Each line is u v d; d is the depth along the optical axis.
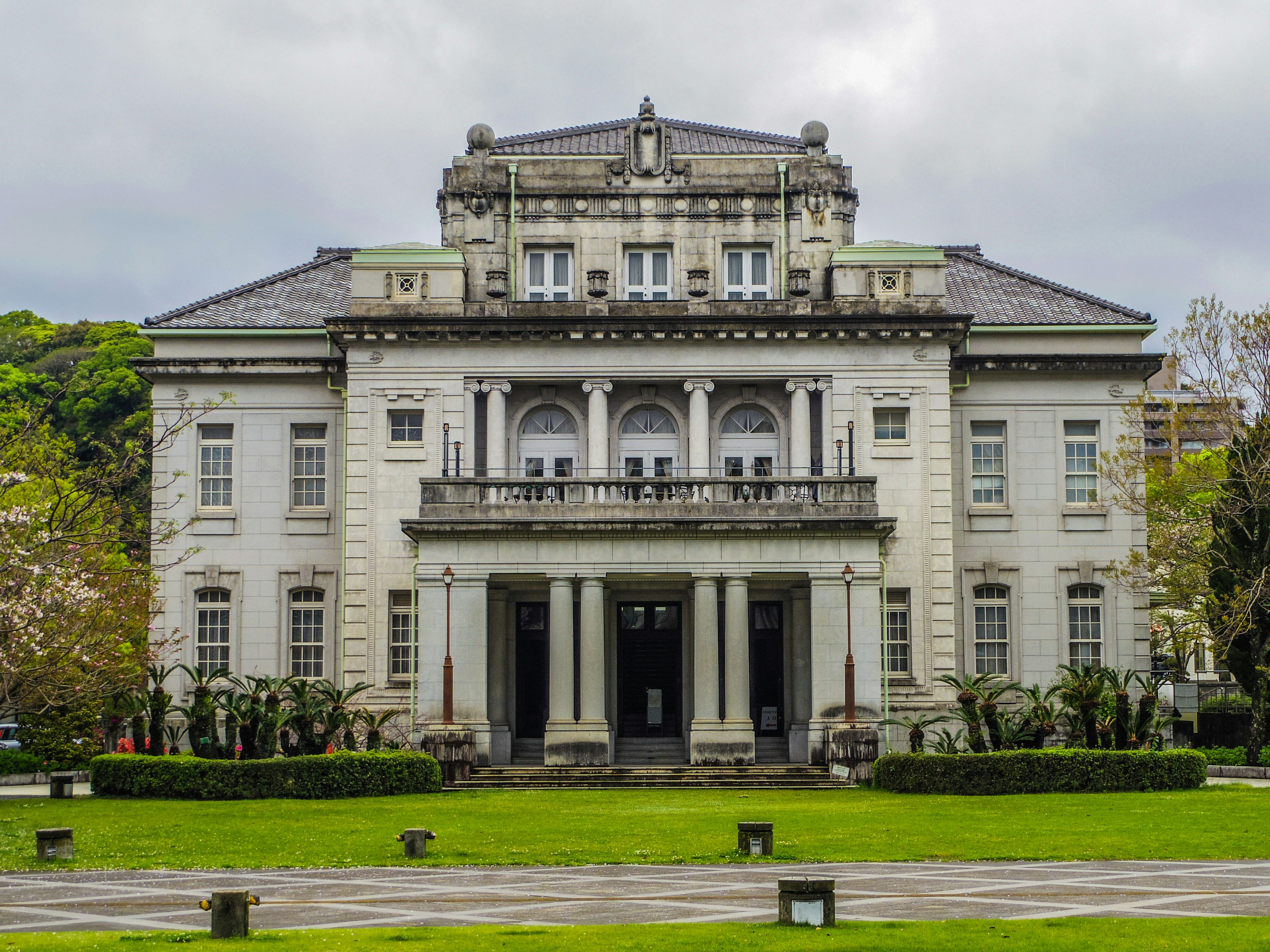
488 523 45.72
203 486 53.44
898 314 50.12
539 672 50.44
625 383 51.12
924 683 49.69
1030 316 54.41
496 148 53.66
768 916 19.67
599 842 28.14
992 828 29.72
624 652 50.12
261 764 37.56
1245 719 52.62
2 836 29.48
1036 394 53.66
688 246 51.72
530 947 17.09
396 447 50.50
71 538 35.16
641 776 42.97
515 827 30.64
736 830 29.92
